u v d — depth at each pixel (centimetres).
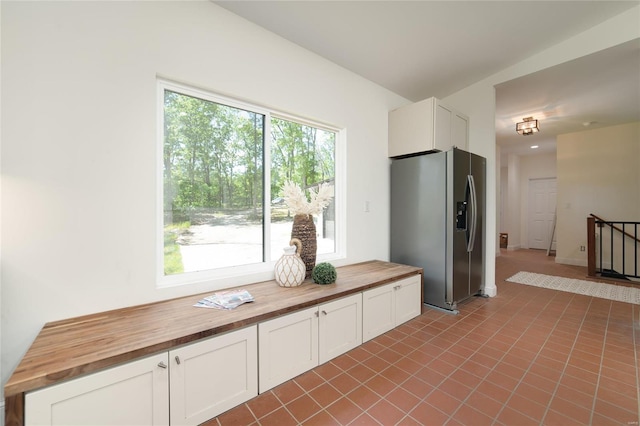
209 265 198
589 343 215
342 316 198
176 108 183
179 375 126
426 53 269
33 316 134
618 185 477
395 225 325
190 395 129
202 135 195
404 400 151
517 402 149
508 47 274
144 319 143
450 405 147
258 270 220
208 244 198
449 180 277
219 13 193
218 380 138
